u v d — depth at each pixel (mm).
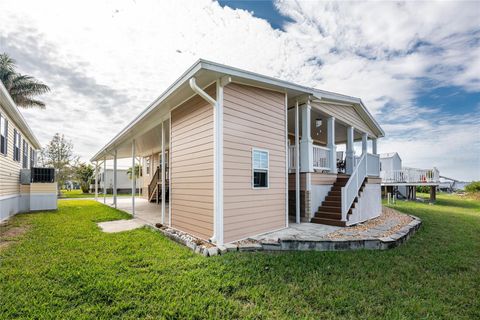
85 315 2359
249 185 5355
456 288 3102
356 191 7344
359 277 3373
